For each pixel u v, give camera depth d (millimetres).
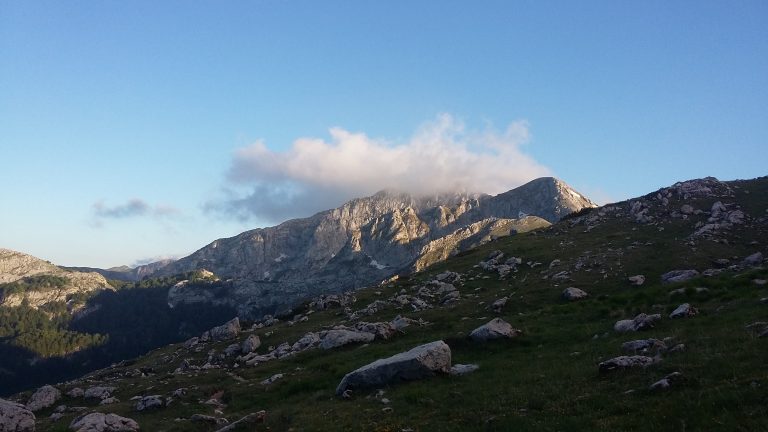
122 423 32688
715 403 17703
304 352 50906
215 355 60094
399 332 50500
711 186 97188
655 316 34656
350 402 30188
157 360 67125
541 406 22578
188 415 36031
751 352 22562
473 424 22062
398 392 29719
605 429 17984
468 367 32719
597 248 75188
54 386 51844
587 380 24953
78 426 31703
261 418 29266
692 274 53375
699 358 23391
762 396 17234
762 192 88750
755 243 65375
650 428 17344
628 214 94625
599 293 55562
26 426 33094
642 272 60156
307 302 87812
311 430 25484
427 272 92312
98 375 61344
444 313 57281
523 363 31766
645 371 23562
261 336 64750
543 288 60438
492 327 39344
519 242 92750
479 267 82562
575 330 38250
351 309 74375
